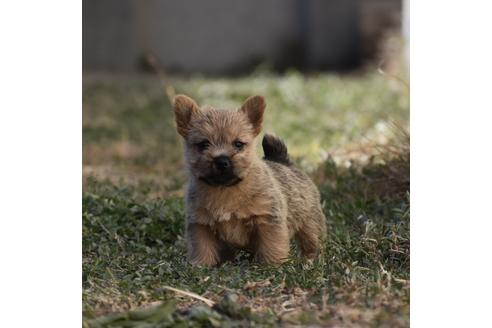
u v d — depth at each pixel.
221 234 9.66
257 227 9.58
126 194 12.72
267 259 9.46
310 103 24.81
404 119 18.73
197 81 30.73
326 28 38.94
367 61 36.38
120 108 24.59
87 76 34.38
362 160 14.48
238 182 9.41
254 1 39.38
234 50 39.38
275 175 10.13
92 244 10.45
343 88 27.42
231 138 9.59
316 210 10.62
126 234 11.03
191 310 7.39
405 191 11.91
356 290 7.90
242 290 8.23
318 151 16.41
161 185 14.50
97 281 8.63
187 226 9.74
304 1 39.34
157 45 38.69
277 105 24.38
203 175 9.43
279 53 39.41
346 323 7.09
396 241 9.36
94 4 37.53
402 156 12.20
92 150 17.95
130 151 18.30
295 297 7.96
